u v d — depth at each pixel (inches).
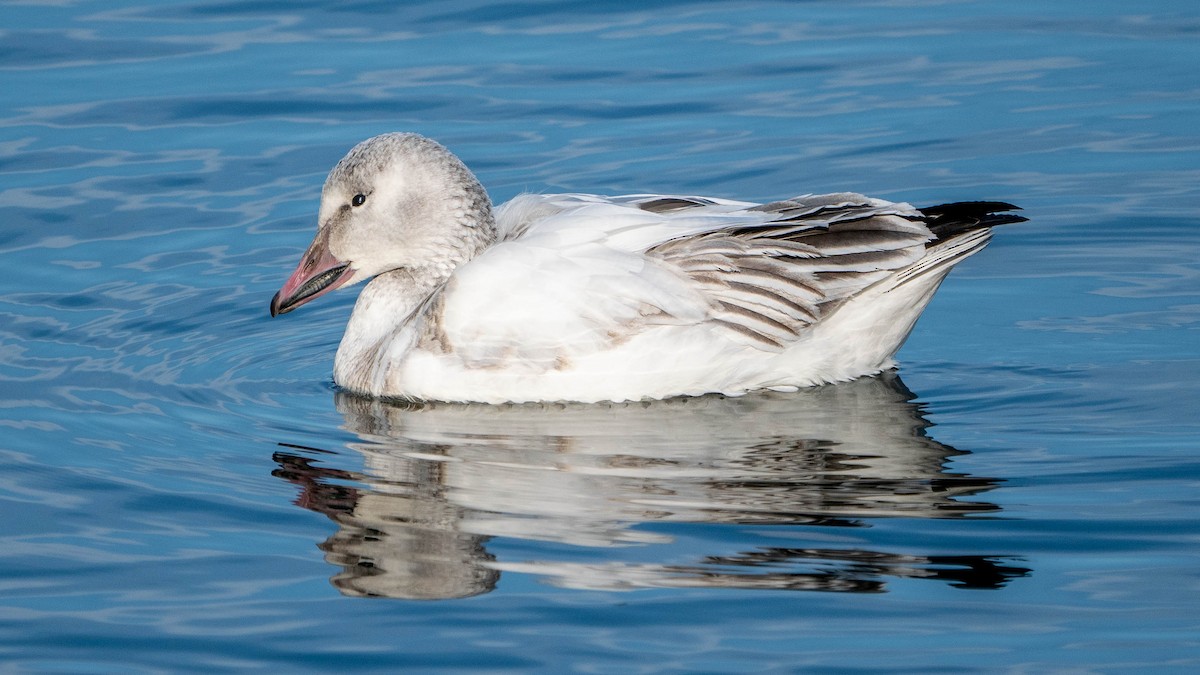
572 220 506.6
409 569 390.9
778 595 374.0
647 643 355.6
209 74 776.3
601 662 348.5
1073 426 479.8
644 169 688.4
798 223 497.0
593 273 492.1
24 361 552.1
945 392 511.2
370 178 526.6
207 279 625.6
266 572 393.7
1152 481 435.5
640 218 504.7
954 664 345.4
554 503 425.1
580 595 374.9
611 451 461.7
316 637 362.6
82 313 595.2
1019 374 526.6
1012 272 616.7
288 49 800.9
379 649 356.5
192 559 402.0
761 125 727.1
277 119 737.0
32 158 706.8
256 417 502.6
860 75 769.6
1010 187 669.9
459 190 526.6
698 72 773.3
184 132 730.8
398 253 530.6
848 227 498.0
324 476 449.4
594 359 491.5
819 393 510.9
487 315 494.9
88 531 419.2
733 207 520.4
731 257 495.5
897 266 491.2
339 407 511.2
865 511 418.9
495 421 489.7
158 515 427.2
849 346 508.4
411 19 833.5
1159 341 549.3
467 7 847.1
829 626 361.4
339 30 824.3
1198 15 808.9
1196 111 724.0
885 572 385.1
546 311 491.2
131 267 633.6
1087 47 784.9
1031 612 366.3
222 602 379.9
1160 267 612.1
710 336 492.7
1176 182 669.3
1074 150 698.2
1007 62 775.1
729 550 395.5
